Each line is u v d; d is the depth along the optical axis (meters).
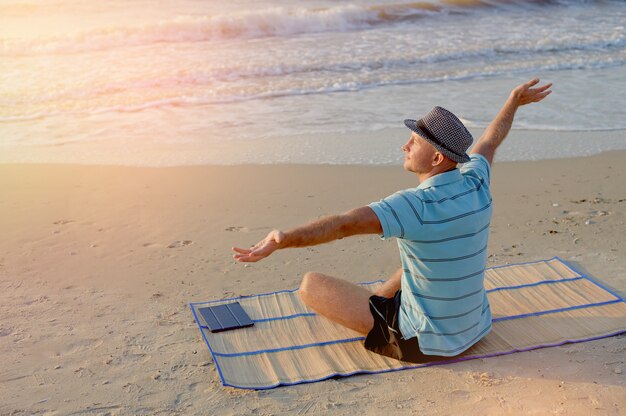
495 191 7.08
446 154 3.71
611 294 5.00
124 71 12.08
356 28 15.70
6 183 7.29
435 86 11.22
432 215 3.72
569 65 12.38
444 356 4.16
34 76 11.77
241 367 4.18
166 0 17.41
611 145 8.45
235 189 7.21
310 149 8.43
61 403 3.84
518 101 4.64
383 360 4.26
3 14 15.84
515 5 17.56
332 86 11.25
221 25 14.81
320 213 6.64
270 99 10.66
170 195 7.05
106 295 5.12
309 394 3.93
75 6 16.62
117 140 8.80
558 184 7.27
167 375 4.12
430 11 16.81
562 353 4.33
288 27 15.33
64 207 6.73
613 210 6.61
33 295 5.09
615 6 17.80
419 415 3.74
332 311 4.38
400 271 4.48
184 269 5.54
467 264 3.90
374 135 8.94
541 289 5.11
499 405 3.81
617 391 3.94
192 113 10.00
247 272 5.50
